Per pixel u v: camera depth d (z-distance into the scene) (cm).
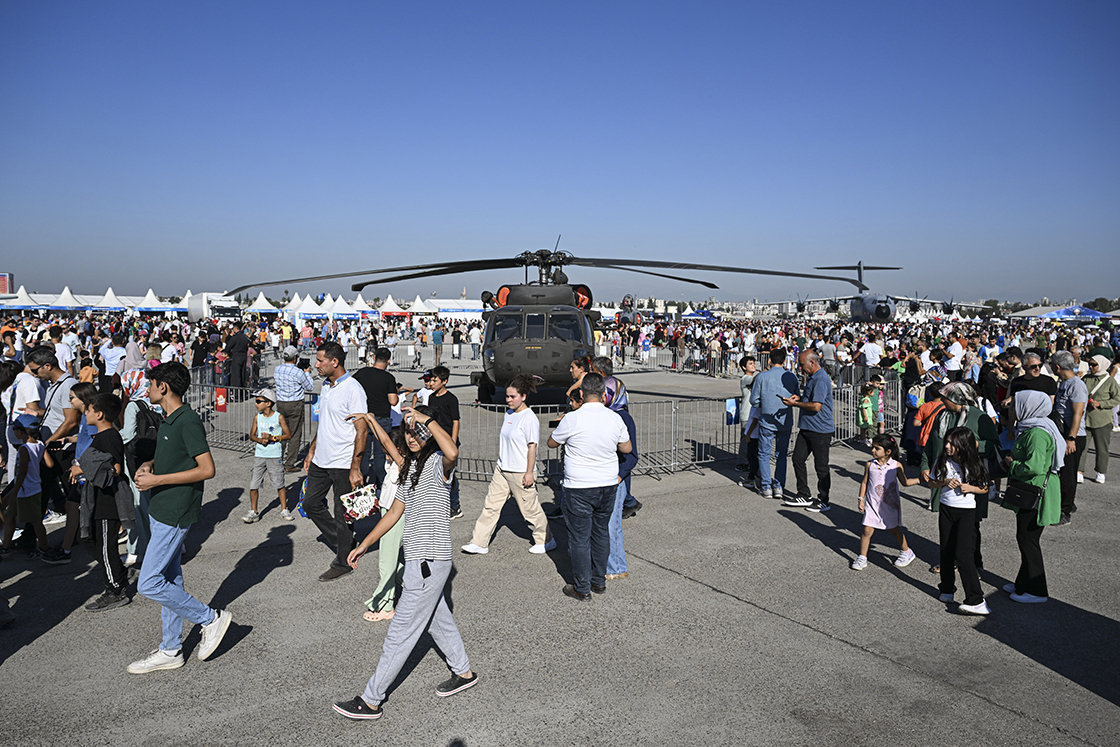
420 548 373
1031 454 520
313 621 494
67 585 556
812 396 773
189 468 416
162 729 360
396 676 378
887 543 677
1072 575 591
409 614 369
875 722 370
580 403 561
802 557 634
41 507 597
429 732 360
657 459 1048
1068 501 734
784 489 889
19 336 1814
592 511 532
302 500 577
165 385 412
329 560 617
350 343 3070
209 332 2402
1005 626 491
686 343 3047
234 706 383
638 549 656
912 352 1469
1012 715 377
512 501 823
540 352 1338
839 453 1116
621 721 371
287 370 909
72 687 401
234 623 489
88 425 548
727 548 659
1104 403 885
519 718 373
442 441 379
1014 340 3662
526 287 1555
